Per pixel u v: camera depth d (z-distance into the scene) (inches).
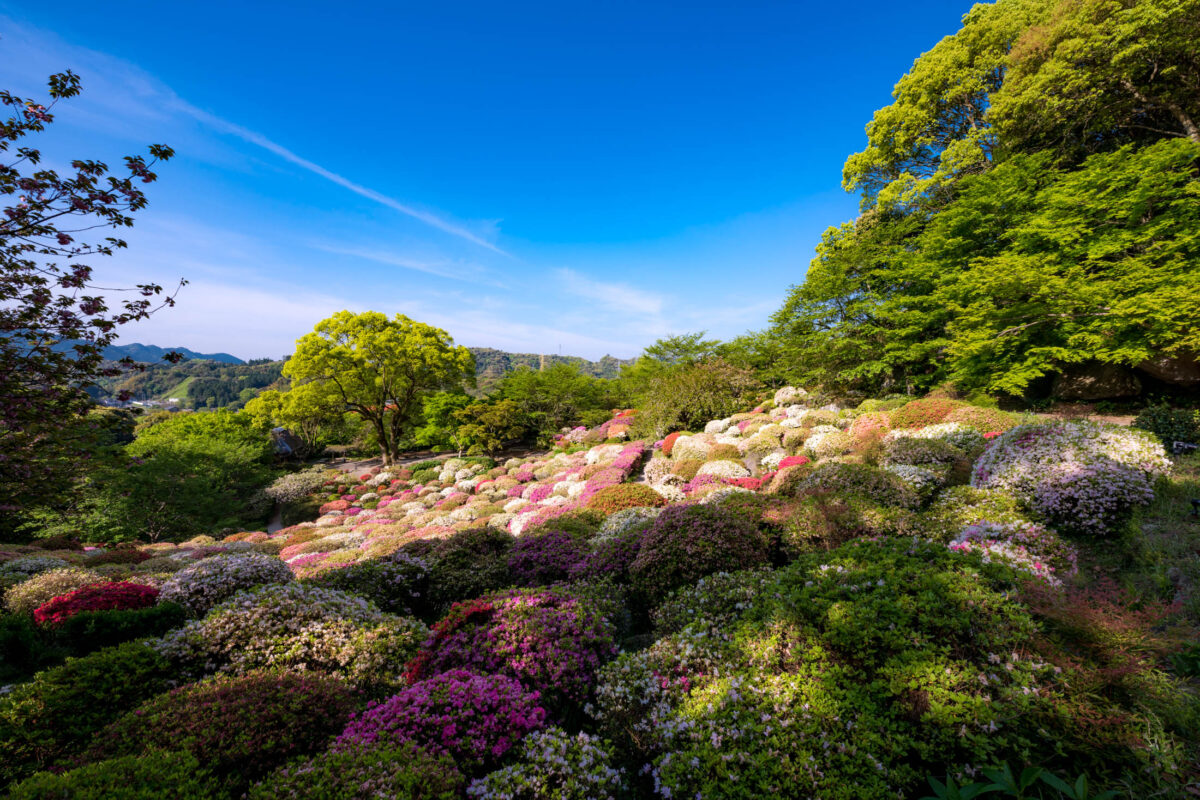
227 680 160.1
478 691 143.6
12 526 684.1
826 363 823.1
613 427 1002.1
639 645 215.2
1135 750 98.1
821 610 150.0
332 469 1354.6
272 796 100.6
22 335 195.2
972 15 844.6
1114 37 543.5
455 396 1411.2
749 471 553.0
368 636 197.2
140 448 882.8
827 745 111.8
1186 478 236.2
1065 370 559.8
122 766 104.5
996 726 106.9
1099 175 521.3
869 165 961.5
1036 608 132.3
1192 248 468.1
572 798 113.8
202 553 526.6
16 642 226.2
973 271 576.1
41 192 173.2
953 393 620.1
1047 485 240.1
